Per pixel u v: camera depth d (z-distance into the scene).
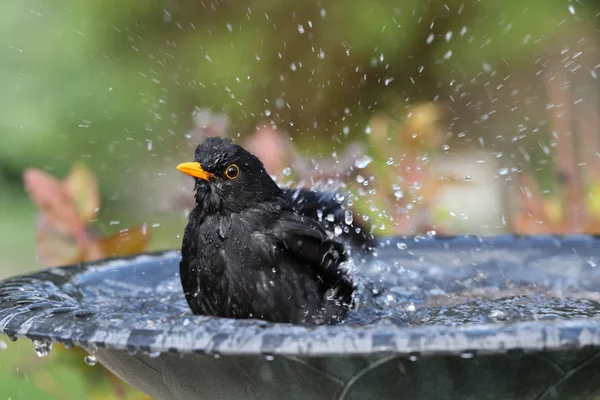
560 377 5.02
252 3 20.61
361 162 9.73
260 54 20.38
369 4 19.95
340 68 20.12
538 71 20.88
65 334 5.27
